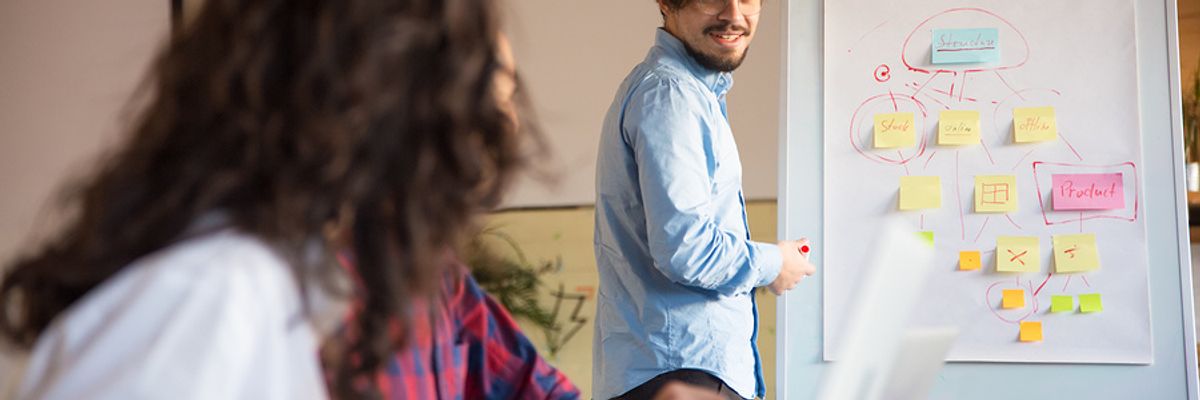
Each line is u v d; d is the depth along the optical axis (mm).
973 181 2814
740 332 2326
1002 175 2805
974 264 2801
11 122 4980
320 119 704
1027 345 2783
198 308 674
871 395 1108
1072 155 2793
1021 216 2797
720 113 2424
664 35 2363
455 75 740
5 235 4934
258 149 714
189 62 746
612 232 2365
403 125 728
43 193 4930
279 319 712
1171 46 2777
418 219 743
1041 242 2787
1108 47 2797
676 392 984
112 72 4914
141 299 675
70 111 4945
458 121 747
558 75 4750
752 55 4570
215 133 723
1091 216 2777
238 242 711
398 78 720
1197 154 3846
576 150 4711
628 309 2340
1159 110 2773
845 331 1134
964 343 2803
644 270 2322
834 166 2854
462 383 1071
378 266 750
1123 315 2758
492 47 779
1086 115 2793
